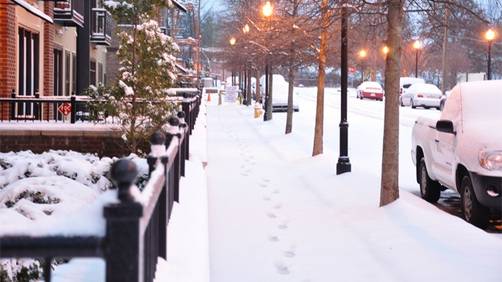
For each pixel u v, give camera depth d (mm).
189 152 11508
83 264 4715
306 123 28844
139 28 12344
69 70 22047
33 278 5621
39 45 18000
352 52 17844
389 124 9414
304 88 79188
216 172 13820
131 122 12531
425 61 58312
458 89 10000
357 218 8867
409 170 14711
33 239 2209
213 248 7602
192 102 15914
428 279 6176
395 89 9359
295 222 8930
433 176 10492
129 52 12438
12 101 13953
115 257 2252
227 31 45750
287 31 15992
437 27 11281
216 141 20891
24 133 13250
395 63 9383
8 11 14969
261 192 11352
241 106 45406
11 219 6496
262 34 20375
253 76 54750
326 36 15781
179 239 5246
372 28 12742
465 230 7648
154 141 4473
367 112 37219
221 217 9258
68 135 13289
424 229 7844
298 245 7746
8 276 5480
